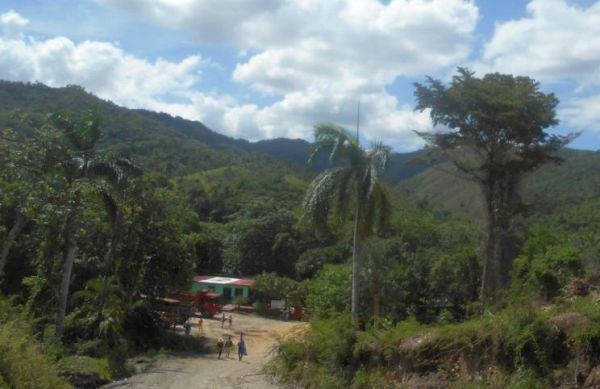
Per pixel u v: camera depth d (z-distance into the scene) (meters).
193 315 57.00
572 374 14.70
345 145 27.52
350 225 36.69
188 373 29.30
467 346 17.72
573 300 18.12
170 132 143.62
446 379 17.77
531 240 34.66
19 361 14.77
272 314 63.53
